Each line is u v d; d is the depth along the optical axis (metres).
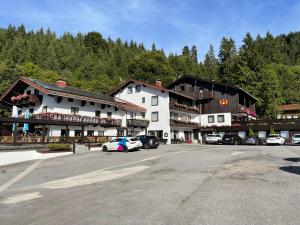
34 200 9.05
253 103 60.38
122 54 122.25
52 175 14.61
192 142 50.22
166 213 6.80
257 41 94.69
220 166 14.19
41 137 30.75
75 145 30.19
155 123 47.19
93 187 10.59
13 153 21.75
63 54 101.25
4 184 12.70
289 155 18.92
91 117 37.59
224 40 90.31
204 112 54.31
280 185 9.29
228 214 6.54
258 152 21.95
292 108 67.56
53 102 34.69
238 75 66.62
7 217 7.30
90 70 90.12
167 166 15.23
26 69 64.62
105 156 23.44
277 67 84.00
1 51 93.19
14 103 37.59
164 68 86.25
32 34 127.06
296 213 6.48
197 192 8.73
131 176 12.59
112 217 6.71
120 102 44.56
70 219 6.76
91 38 130.50
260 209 6.84
